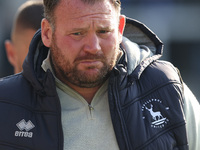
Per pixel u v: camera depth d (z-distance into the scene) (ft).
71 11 17.89
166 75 20.42
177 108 19.71
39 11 27.91
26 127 18.63
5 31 50.98
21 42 28.17
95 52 17.90
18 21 28.19
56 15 18.48
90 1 17.78
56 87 19.95
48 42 19.53
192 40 54.29
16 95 19.33
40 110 18.95
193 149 20.39
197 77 55.26
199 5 53.52
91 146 18.97
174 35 54.34
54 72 20.03
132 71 20.22
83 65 18.15
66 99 19.66
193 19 53.93
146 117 19.43
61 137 18.42
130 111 19.24
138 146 18.74
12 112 18.89
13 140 18.48
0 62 50.93
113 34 18.44
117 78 19.30
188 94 20.95
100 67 18.30
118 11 19.07
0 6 50.80
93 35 17.92
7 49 31.19
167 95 19.89
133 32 22.76
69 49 18.24
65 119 19.31
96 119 19.39
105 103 19.86
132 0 52.85
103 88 19.89
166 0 53.21
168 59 54.80
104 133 19.22
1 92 19.48
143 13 53.36
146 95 19.98
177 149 19.51
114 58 18.75
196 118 20.58
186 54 54.85
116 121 19.02
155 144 18.92
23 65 19.62
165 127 19.45
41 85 18.94
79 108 19.47
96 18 17.81
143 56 20.97
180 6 53.62
